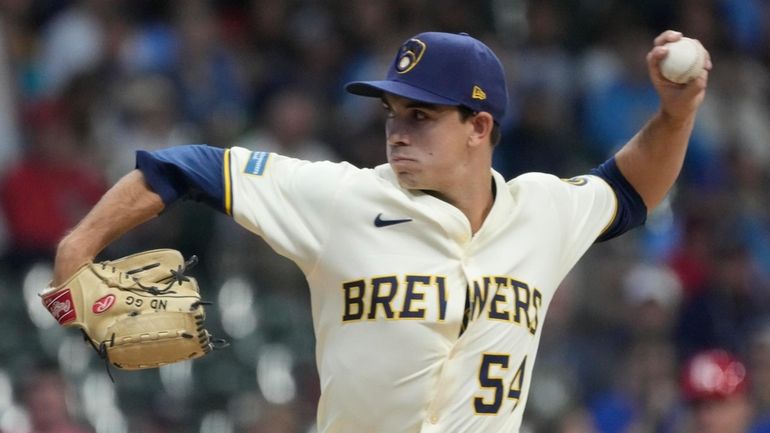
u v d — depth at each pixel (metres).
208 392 33.28
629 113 43.00
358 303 14.76
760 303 39.41
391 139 15.16
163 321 14.94
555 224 15.78
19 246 34.38
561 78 43.44
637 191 16.98
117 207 14.81
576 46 44.41
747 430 31.36
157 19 42.06
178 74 39.59
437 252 14.92
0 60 37.84
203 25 40.81
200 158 15.07
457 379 14.83
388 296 14.70
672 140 16.70
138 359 15.08
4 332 32.66
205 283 34.81
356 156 38.19
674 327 37.62
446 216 14.95
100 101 37.81
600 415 33.72
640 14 45.09
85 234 14.81
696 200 41.03
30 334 32.88
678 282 38.56
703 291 38.69
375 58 41.34
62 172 35.31
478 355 14.91
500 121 15.52
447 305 14.77
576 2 44.84
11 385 31.38
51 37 40.56
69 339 32.91
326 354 15.02
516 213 15.44
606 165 17.14
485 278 15.05
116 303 14.88
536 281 15.43
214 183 14.99
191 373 33.38
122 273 15.06
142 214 14.90
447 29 44.06
